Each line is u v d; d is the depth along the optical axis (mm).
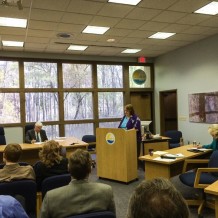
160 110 8617
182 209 552
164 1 4191
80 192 1668
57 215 1629
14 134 7223
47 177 2637
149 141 5770
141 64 8820
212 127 4352
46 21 4910
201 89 6754
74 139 5832
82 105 8102
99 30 5641
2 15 4523
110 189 1767
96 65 8227
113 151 4820
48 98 7688
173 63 7883
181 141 6676
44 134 5766
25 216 1027
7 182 2230
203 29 5781
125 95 8609
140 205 557
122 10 4504
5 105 7195
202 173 3621
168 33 6055
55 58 7668
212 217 3258
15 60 7273
